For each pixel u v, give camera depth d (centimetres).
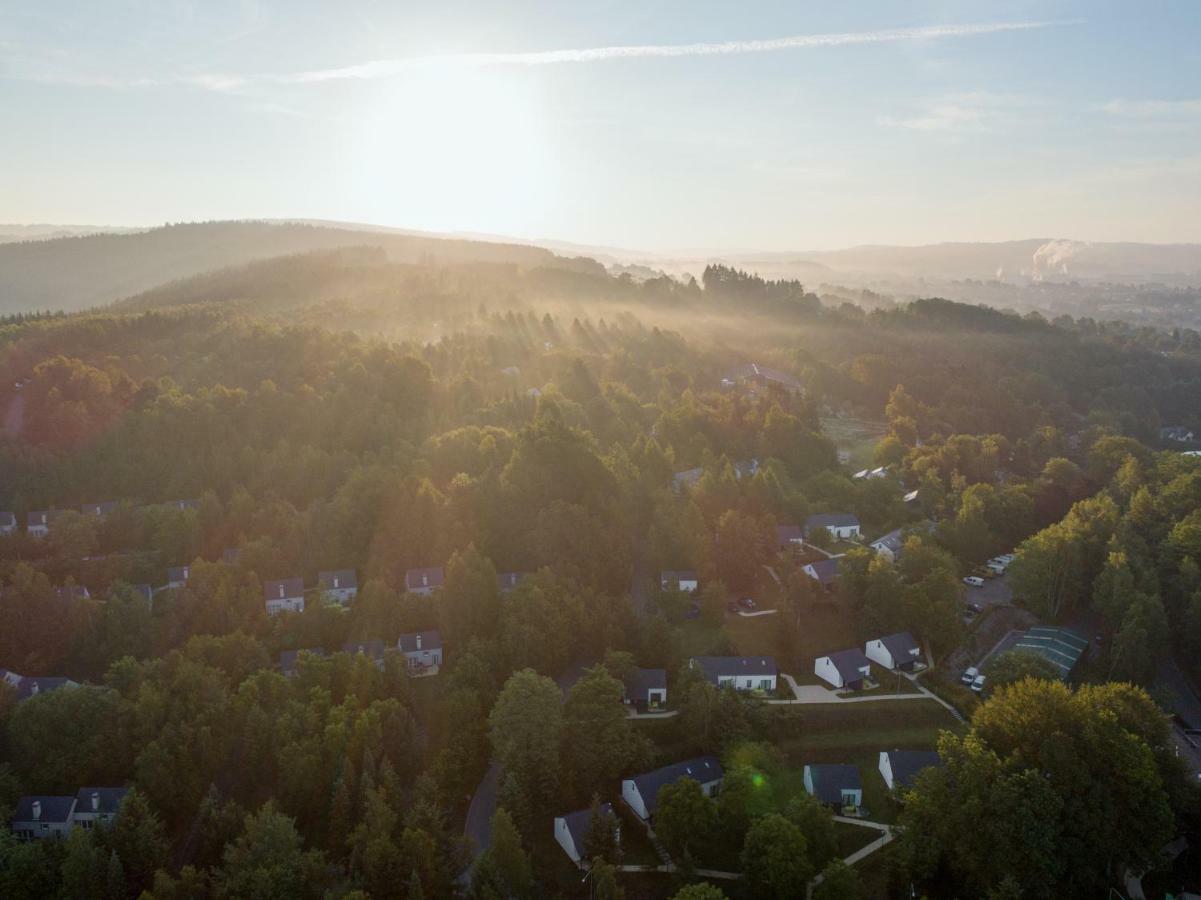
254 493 19738
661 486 18588
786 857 9488
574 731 11394
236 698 11569
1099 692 11169
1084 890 9869
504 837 9381
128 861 9594
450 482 18850
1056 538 16612
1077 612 16638
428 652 13975
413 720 11700
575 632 13725
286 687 11825
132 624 14725
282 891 8956
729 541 16375
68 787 10956
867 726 12712
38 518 18838
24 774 11044
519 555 16312
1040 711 10512
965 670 14338
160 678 12219
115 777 11125
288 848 9388
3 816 9969
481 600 14000
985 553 18862
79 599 14838
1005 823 9412
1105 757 10012
